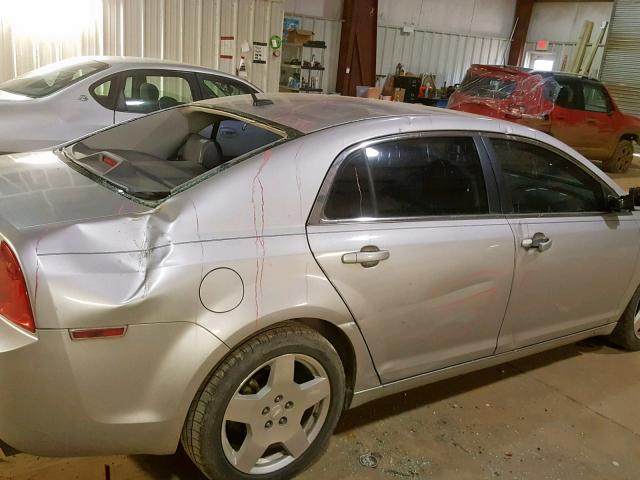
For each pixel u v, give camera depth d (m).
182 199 2.04
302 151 2.28
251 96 3.07
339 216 2.31
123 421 1.91
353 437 2.72
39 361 1.75
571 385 3.45
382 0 14.72
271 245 2.09
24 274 1.74
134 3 9.07
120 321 1.81
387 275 2.37
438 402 3.11
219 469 2.12
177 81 5.95
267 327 2.11
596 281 3.32
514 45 17.84
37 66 8.64
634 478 2.68
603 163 11.47
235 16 10.05
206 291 1.93
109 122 5.37
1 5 8.15
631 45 14.68
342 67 14.07
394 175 2.50
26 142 4.94
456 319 2.69
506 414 3.06
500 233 2.76
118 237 1.90
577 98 10.23
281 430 2.25
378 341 2.45
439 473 2.54
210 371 2.00
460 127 2.77
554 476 2.62
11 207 2.01
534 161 3.05
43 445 1.86
